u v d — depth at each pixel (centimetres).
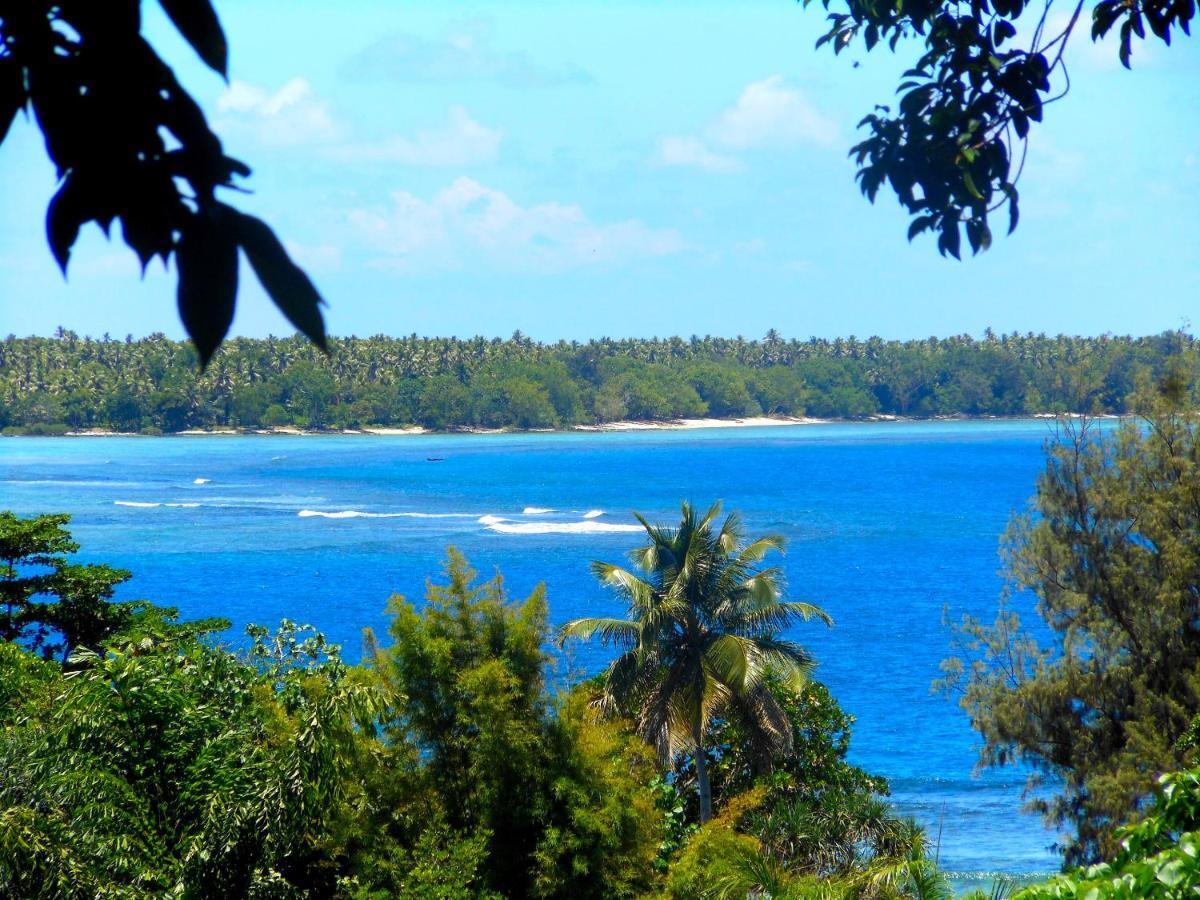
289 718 2884
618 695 5269
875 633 12331
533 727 3089
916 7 1116
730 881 3089
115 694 2552
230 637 12156
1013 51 1049
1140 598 4841
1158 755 4341
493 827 3022
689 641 5278
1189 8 1003
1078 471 4950
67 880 2295
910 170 1066
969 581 15762
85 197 363
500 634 3203
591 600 14238
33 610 5144
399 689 3120
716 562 5309
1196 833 1116
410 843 2981
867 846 3922
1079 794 4938
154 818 2505
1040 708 4931
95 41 353
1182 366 5025
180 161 363
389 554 18638
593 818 2994
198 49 360
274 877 2497
